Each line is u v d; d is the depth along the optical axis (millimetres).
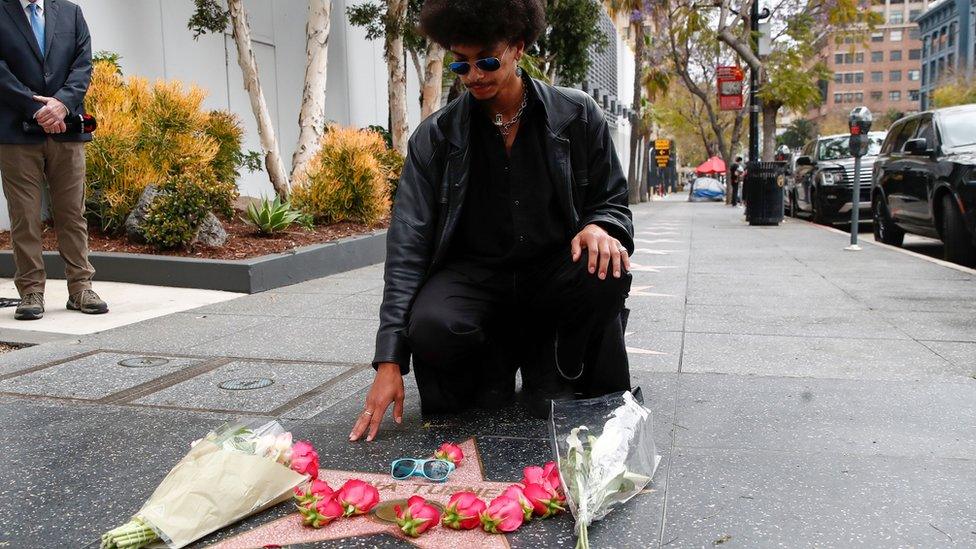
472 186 2639
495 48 2320
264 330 4539
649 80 33562
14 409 2984
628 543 1821
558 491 1969
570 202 2582
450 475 2264
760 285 6258
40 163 4785
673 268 7473
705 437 2562
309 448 2182
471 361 2807
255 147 13203
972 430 2592
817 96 18656
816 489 2119
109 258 6453
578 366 2762
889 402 2932
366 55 16312
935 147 8336
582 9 17656
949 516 1939
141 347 4086
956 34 96938
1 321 4781
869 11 19969
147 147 7605
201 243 6863
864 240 10711
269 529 1907
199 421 2820
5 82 4504
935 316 4785
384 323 2539
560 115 2564
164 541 1792
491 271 2660
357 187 8906
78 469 2348
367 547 1814
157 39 10969
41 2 4695
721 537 1843
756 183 14148
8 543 1867
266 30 13445
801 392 3094
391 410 2914
